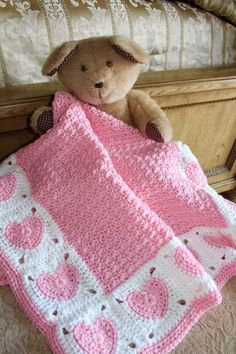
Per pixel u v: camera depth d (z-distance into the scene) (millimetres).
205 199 804
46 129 750
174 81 873
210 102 985
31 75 847
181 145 817
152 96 855
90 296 674
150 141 773
